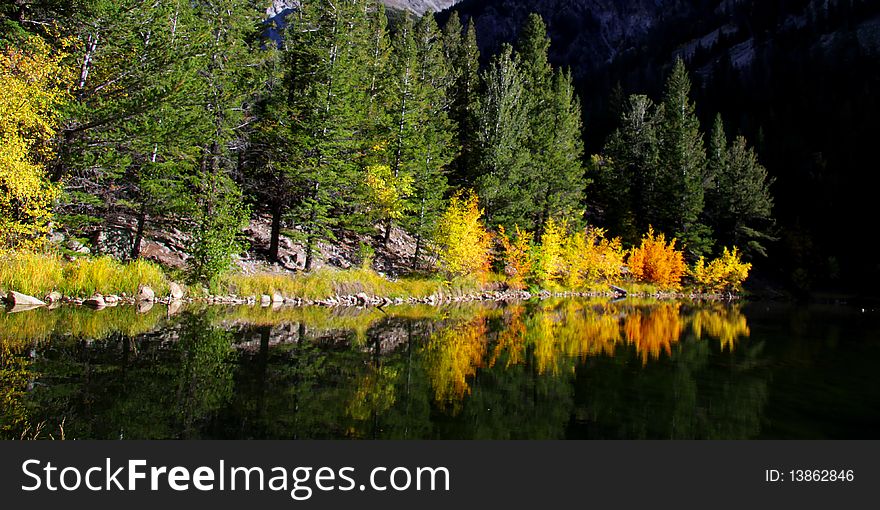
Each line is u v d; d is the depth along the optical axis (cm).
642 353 1101
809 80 8962
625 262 5119
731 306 3350
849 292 5828
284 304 1992
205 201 2197
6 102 1338
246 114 2747
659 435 542
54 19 1792
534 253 3734
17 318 1165
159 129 1952
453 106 5059
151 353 862
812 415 617
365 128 3244
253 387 679
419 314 1920
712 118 8906
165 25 2075
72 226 1914
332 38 2808
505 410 620
